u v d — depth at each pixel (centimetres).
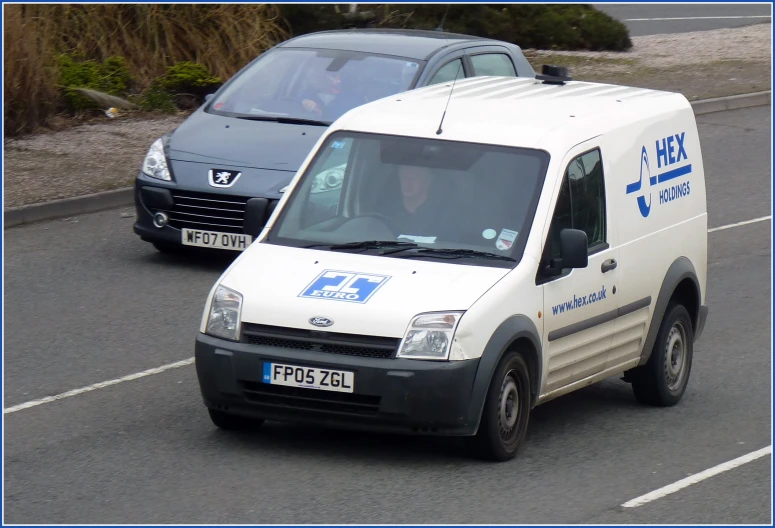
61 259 3934
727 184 5384
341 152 2583
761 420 2692
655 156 2780
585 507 2116
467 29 8431
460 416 2209
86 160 5150
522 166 2475
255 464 2284
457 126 2562
